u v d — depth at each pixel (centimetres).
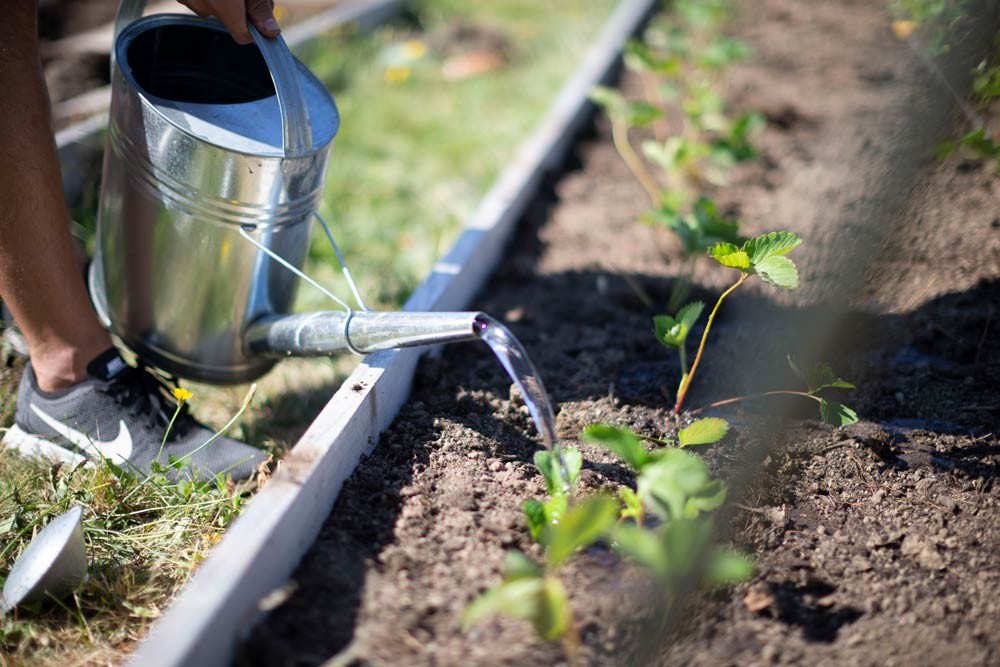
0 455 189
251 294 190
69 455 187
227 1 165
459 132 378
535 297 257
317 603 137
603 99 297
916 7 274
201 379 201
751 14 488
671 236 290
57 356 184
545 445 170
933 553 153
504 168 350
